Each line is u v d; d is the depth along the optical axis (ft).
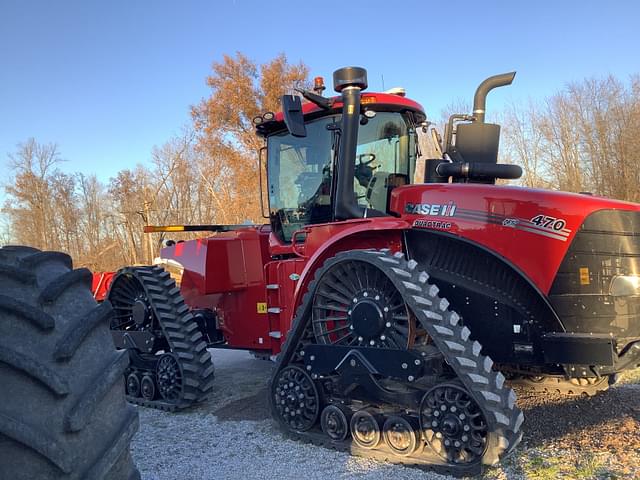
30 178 122.11
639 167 77.46
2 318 5.84
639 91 80.28
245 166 99.14
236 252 18.89
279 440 14.29
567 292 12.16
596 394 16.49
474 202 13.03
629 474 10.99
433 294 12.10
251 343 18.84
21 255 6.97
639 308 12.36
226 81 98.22
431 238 13.66
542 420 14.56
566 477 11.05
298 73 98.02
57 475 5.52
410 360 11.94
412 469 11.89
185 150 115.03
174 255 20.75
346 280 13.56
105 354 6.45
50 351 5.82
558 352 11.91
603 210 12.25
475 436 11.29
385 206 16.25
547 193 12.57
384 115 16.35
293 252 16.89
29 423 5.46
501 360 12.98
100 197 127.34
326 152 16.58
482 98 17.34
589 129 82.38
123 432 6.26
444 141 17.97
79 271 6.74
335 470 12.15
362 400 12.87
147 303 19.17
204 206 114.62
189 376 17.40
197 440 14.70
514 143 88.79
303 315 14.01
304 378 14.10
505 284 12.88
